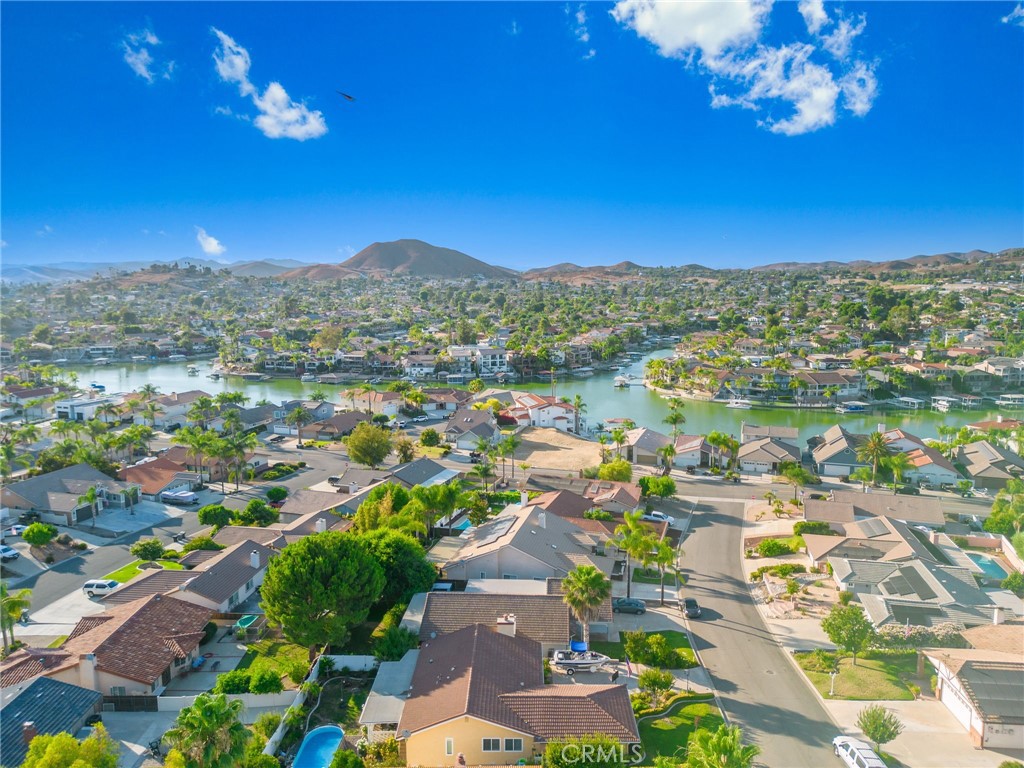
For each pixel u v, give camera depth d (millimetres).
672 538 90625
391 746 46000
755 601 71875
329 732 48781
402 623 60500
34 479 97812
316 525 83375
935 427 173750
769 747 47531
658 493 103812
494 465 114500
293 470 123875
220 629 64562
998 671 50750
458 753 44469
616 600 69625
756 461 125250
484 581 69250
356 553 59906
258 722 48000
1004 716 46844
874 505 93688
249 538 82250
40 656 53188
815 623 66062
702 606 70625
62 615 67562
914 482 115000
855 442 129125
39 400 171750
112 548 85375
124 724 50062
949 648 58344
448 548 80438
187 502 102812
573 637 61688
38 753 39438
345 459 133125
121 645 54594
